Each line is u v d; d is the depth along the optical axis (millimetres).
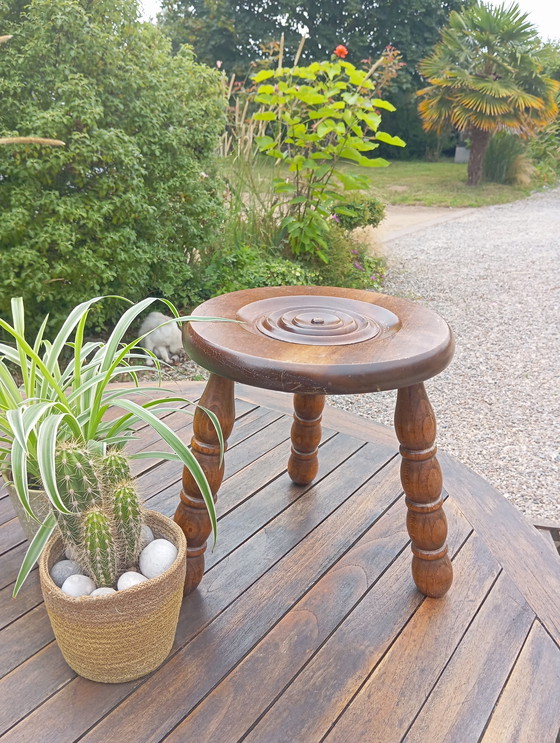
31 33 2641
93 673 1009
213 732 960
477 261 5500
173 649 1105
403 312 1242
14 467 900
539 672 1078
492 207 8484
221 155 4117
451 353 1081
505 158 10164
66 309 2826
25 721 961
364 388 967
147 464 1668
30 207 2586
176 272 3355
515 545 1396
